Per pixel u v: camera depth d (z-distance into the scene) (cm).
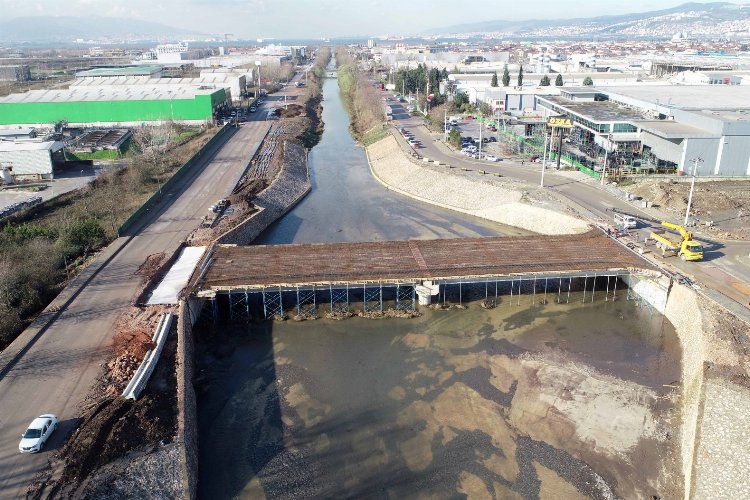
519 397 4041
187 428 3472
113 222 6762
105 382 3753
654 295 5212
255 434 3722
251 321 5056
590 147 9288
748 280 4994
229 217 6869
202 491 3272
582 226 6397
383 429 3750
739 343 4081
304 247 5791
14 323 4378
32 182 8819
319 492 3269
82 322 4472
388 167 9888
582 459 3491
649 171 8162
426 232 7094
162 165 9206
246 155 10125
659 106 8988
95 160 10000
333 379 4266
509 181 8056
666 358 4459
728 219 6506
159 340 4197
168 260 5512
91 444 3164
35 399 3581
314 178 9794
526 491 3256
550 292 5566
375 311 5181
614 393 4059
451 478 3347
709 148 7700
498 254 5550
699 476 3253
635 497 3228
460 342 4725
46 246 5512
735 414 3497
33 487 2928
